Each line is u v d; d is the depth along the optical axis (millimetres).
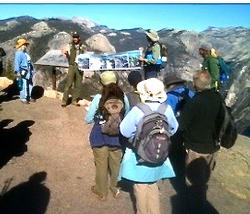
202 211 3006
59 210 3012
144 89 2457
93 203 3152
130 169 2486
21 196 3131
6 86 6223
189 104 2779
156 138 2326
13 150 3910
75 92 5461
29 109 5188
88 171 3680
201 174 2877
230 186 3799
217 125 2791
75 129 4645
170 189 3535
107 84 2852
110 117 2807
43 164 3703
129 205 3172
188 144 2854
